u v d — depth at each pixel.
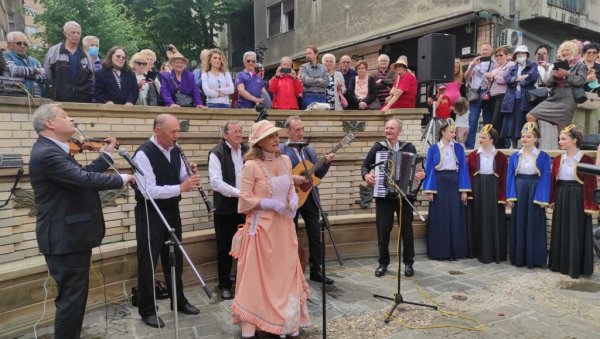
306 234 5.64
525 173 5.56
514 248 5.64
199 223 5.39
